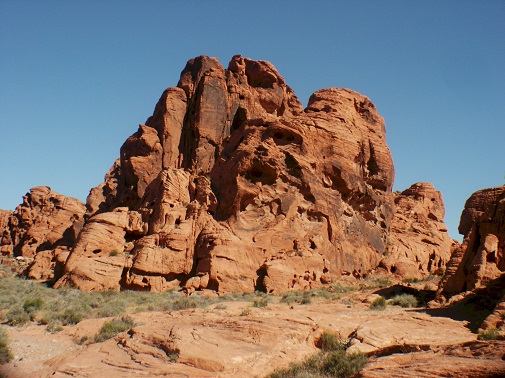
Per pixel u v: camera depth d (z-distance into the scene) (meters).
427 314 21.98
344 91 54.09
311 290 38.34
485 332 16.78
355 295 33.44
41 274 44.81
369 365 13.07
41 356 19.39
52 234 71.25
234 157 44.53
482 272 25.41
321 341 18.16
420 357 12.34
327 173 46.72
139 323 23.78
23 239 74.12
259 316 20.80
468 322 19.98
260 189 42.94
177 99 58.62
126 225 43.28
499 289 23.09
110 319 24.53
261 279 39.03
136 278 38.06
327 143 47.44
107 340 20.23
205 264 38.41
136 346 18.28
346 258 45.03
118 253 40.75
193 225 41.81
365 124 54.53
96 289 36.78
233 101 57.59
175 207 44.19
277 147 44.91
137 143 57.31
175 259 39.78
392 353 14.64
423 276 50.34
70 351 19.92
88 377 15.58
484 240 26.66
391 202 55.12
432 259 54.41
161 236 40.81
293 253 41.09
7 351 18.98
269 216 42.25
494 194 36.12
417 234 56.38
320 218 44.34
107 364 16.88
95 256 39.94
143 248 39.66
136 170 54.53
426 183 66.81
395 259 49.56
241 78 59.69
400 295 30.91
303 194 44.38
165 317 24.47
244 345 17.70
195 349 16.92
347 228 46.78
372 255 48.38
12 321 24.86
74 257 39.53
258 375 15.49
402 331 18.28
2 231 79.25
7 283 37.59
